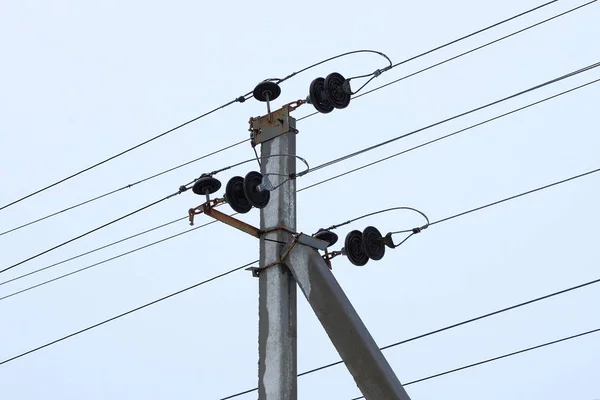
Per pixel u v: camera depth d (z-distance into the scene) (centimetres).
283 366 1432
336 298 1416
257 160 1597
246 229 1523
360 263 1544
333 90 1559
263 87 1611
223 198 1529
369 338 1386
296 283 1502
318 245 1487
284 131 1584
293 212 1540
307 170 1562
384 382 1341
